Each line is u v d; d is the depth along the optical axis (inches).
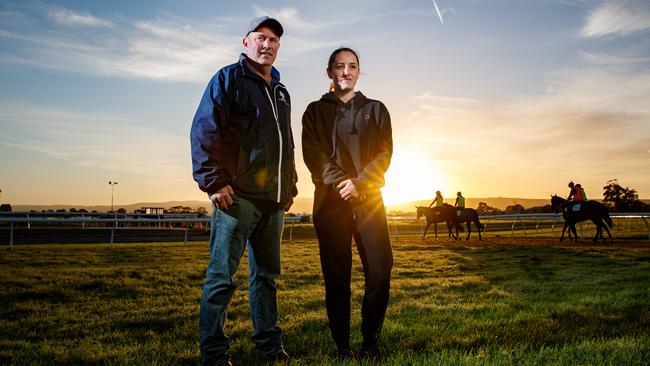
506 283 305.1
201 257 475.5
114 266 395.9
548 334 153.5
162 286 291.4
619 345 128.0
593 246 657.0
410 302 233.3
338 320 129.3
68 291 267.1
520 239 881.5
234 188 122.6
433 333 159.2
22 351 147.6
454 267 413.1
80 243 773.3
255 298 134.8
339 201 130.5
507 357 120.4
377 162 128.7
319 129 135.0
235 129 123.6
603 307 210.7
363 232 128.2
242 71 125.6
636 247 626.8
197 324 186.9
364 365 117.5
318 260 455.2
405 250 615.8
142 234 1138.7
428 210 934.4
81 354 142.0
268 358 133.1
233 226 122.1
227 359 125.0
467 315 198.4
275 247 133.9
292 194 138.9
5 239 895.1
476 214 893.2
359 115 132.6
